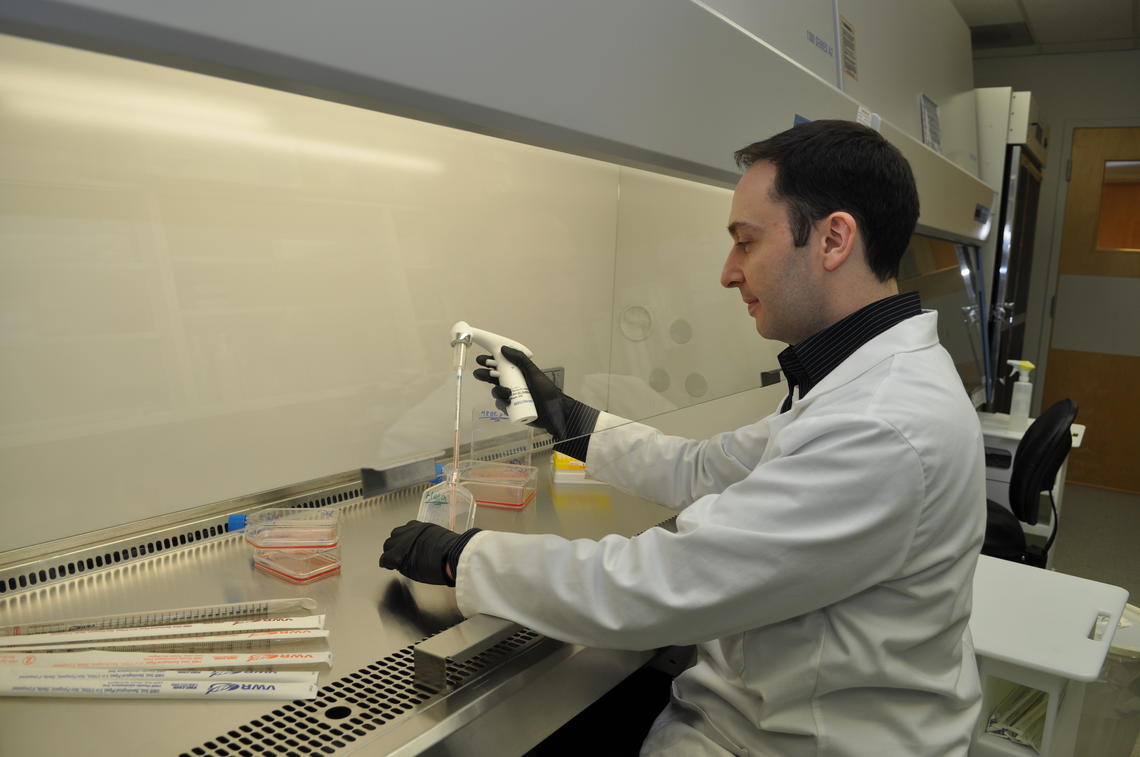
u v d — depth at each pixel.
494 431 1.36
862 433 0.96
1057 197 5.41
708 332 1.66
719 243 1.66
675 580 0.98
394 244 1.07
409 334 1.13
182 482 1.02
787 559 0.95
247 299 0.96
